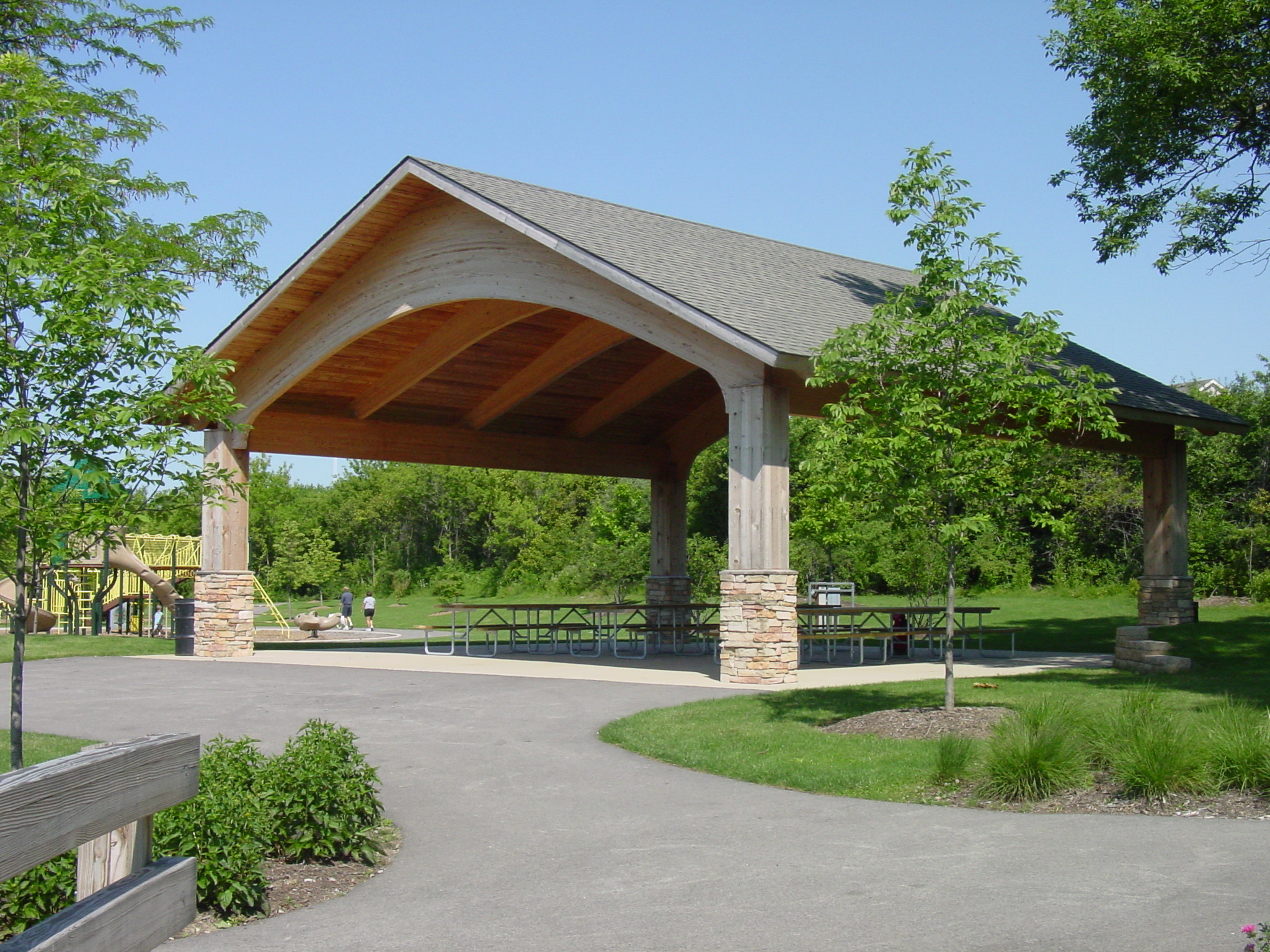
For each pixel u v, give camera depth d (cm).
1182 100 1822
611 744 1081
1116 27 1780
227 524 2100
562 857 690
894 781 855
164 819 577
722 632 1504
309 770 690
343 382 2192
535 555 5253
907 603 3138
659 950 520
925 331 1005
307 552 4822
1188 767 782
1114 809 763
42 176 827
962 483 1007
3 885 518
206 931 561
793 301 1700
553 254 1667
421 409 2341
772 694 1341
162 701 1413
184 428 821
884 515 1086
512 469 2461
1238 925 522
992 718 1024
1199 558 3319
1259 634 1819
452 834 754
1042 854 656
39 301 759
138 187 2512
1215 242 1977
